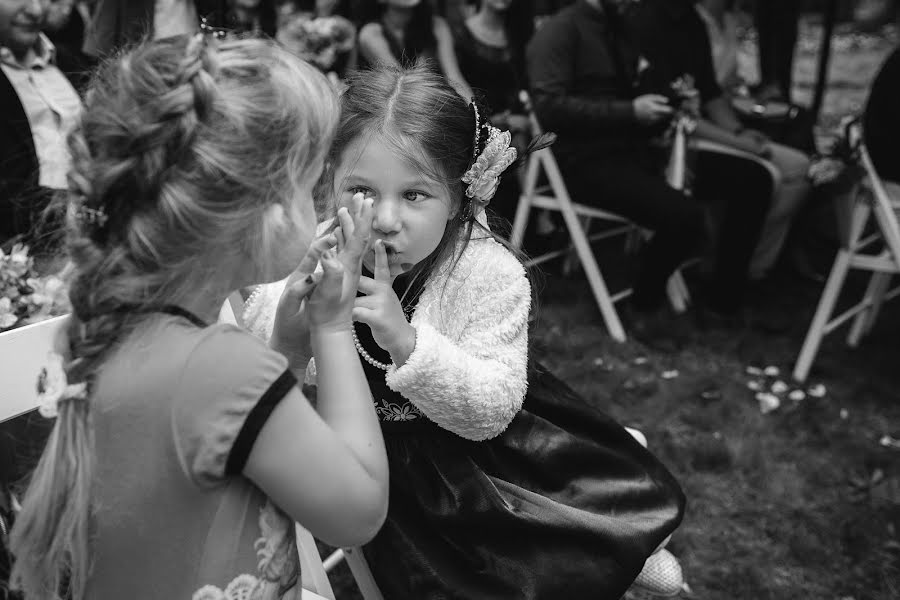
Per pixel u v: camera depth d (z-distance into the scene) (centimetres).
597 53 351
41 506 95
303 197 94
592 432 153
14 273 141
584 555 133
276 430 89
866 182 297
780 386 313
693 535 235
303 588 145
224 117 85
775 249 408
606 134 346
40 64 266
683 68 385
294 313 110
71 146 90
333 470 91
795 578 219
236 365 89
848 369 335
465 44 416
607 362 333
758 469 266
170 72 86
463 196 138
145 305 92
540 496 138
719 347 351
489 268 138
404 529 135
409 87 129
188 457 89
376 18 408
